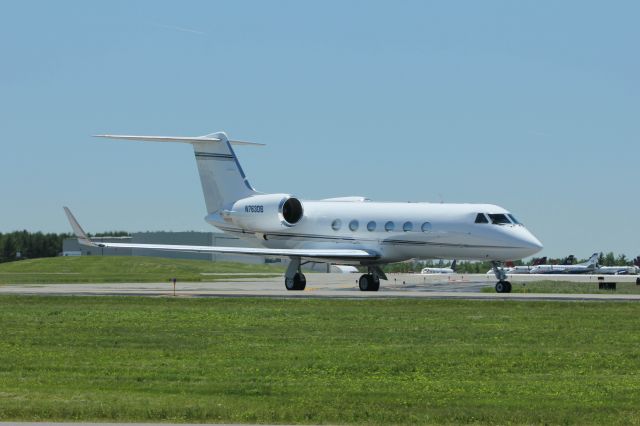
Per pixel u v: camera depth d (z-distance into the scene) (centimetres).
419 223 10388
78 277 17000
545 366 4241
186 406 3212
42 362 4331
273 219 11238
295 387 3669
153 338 5259
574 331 5631
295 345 4962
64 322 6212
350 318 6450
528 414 3123
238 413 3108
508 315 6675
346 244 10888
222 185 11750
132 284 13312
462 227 10100
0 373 4009
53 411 3097
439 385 3731
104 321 6275
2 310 7188
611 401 3381
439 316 6600
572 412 3162
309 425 2983
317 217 11119
